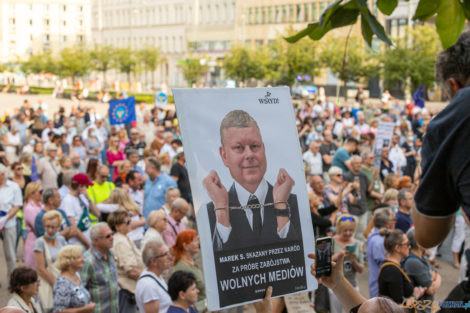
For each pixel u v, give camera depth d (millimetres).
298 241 2635
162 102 26234
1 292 9742
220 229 2492
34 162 13531
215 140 2541
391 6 1709
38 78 79125
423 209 1579
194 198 2473
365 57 42875
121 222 7336
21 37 81000
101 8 99500
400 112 27391
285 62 48344
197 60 61375
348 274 7379
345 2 1762
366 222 11016
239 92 2613
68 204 8578
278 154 2639
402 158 15664
